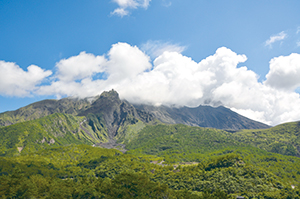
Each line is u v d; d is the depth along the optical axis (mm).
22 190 189125
